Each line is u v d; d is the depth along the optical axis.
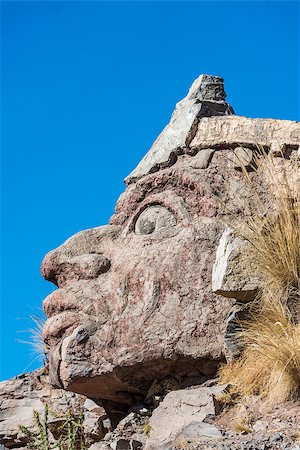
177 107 10.50
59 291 9.31
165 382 8.95
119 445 8.18
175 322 8.77
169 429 7.95
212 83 10.70
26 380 10.66
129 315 8.92
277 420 7.45
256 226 8.58
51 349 9.27
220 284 8.41
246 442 7.09
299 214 8.57
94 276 9.34
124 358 8.81
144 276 9.00
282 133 9.62
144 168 9.98
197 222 9.20
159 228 9.38
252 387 8.02
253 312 8.44
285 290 8.32
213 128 9.91
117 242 9.56
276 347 7.82
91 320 9.05
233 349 8.43
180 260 8.96
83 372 8.95
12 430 10.30
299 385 7.71
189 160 9.79
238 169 9.50
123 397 9.33
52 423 9.91
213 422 7.77
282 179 9.33
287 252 8.38
